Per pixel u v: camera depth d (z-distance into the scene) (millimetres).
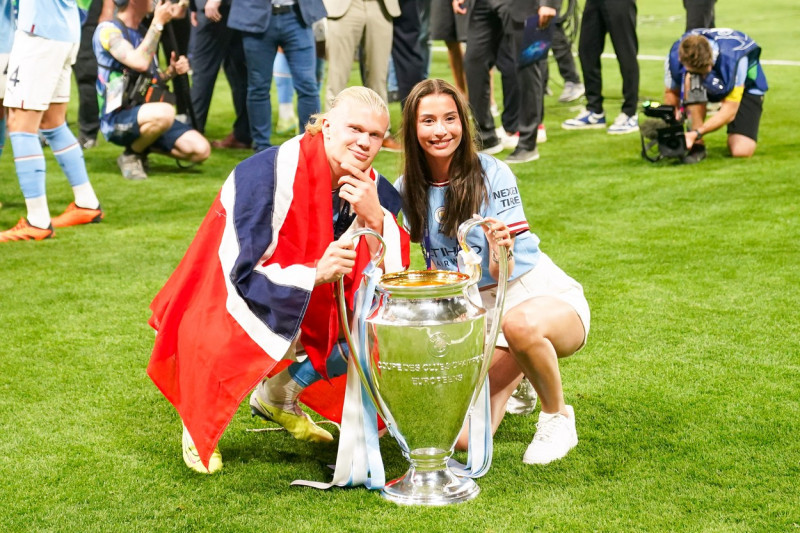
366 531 2559
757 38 14664
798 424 3148
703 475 2824
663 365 3695
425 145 2877
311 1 7254
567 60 10109
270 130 7898
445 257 3029
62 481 2893
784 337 3943
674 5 20047
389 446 3180
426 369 2643
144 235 5809
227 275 2760
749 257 5031
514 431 3242
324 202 2789
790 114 8984
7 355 3936
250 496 2785
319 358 2891
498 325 2789
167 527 2602
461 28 8273
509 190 2975
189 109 8133
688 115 7297
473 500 2723
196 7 7812
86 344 4059
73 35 5617
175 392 2938
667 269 4895
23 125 5590
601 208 6137
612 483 2795
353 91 2777
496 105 9984
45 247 5574
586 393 3459
